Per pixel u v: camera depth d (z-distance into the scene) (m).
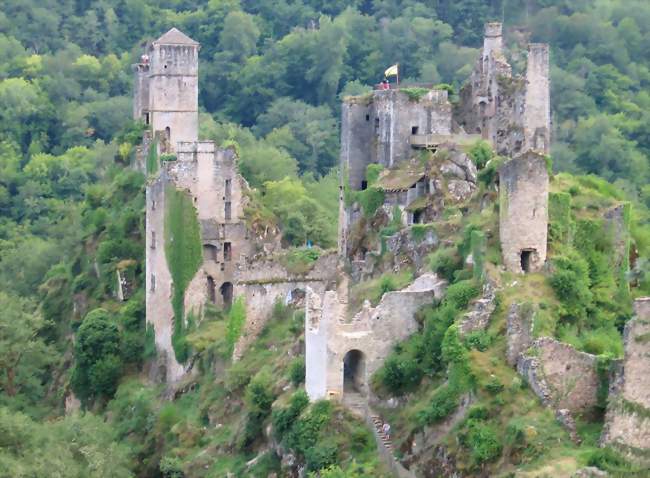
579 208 193.88
